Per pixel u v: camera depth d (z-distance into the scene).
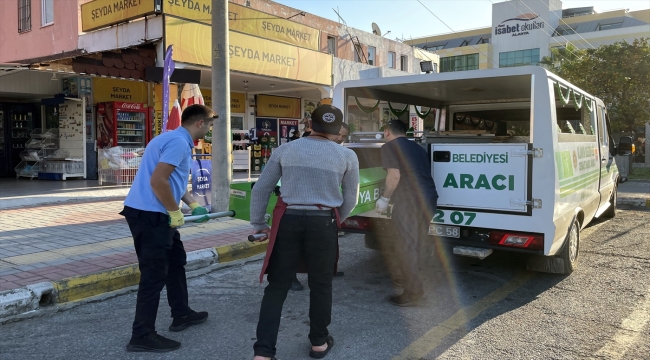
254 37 13.66
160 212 3.53
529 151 4.50
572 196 5.31
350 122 6.28
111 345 3.71
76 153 13.98
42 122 15.03
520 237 4.58
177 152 3.47
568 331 4.02
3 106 14.41
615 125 21.25
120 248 6.05
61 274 4.89
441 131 7.54
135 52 11.47
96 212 8.68
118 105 13.55
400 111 7.15
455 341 3.83
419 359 3.51
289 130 20.20
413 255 4.58
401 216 4.55
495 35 49.88
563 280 5.42
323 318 3.46
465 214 4.83
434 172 4.97
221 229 7.31
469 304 4.69
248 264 6.10
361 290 5.12
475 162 4.75
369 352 3.63
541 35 47.22
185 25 11.79
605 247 6.90
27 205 9.34
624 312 4.44
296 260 3.38
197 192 8.27
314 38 16.81
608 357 3.53
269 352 3.26
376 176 4.80
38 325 4.08
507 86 5.71
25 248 6.02
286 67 14.87
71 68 11.07
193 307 4.57
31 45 16.94
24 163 14.43
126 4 12.09
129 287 5.02
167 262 3.67
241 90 18.14
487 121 7.95
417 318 4.32
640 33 42.53
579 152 5.73
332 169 3.35
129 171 12.34
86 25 13.60
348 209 3.55
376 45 24.47
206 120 3.74
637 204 10.91
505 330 4.05
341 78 17.28
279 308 3.35
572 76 21.80
